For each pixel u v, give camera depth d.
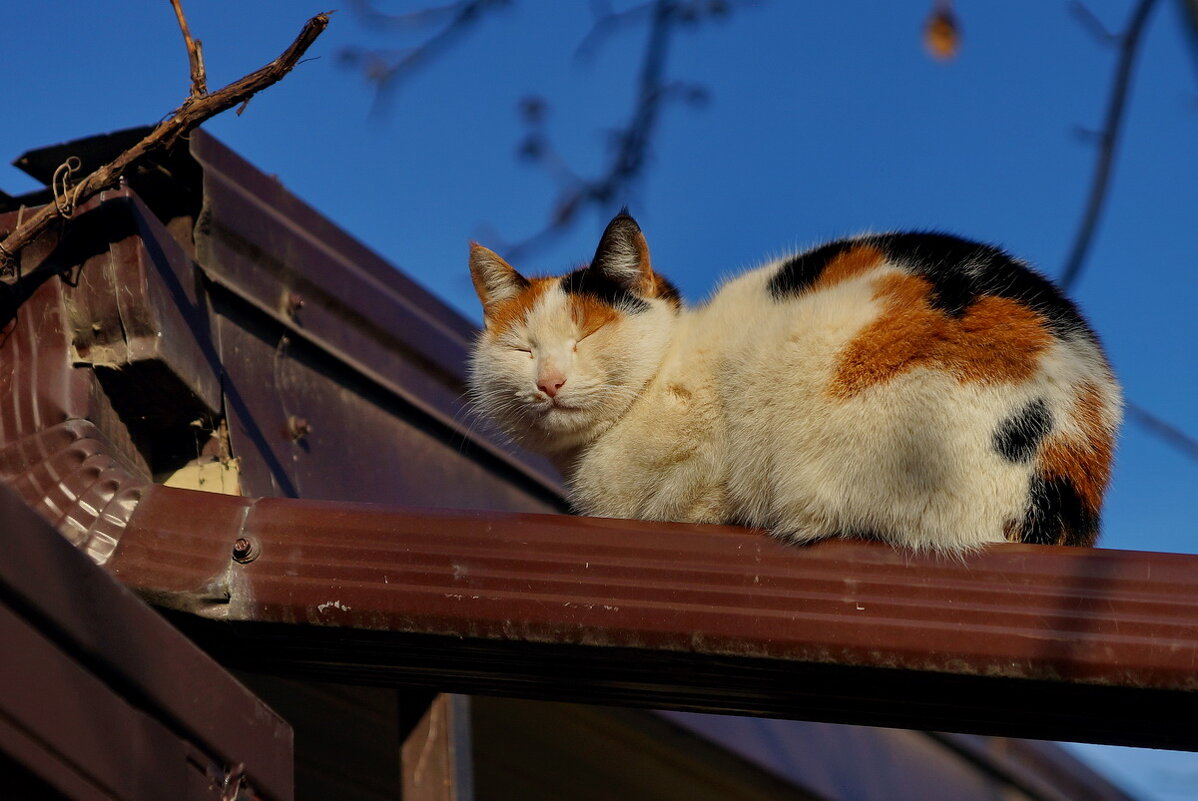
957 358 3.54
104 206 3.87
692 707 3.84
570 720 5.79
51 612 2.40
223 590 3.15
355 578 3.14
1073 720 3.30
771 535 3.25
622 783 6.30
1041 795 8.03
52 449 3.48
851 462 3.51
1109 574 2.98
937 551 3.17
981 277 3.74
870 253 4.04
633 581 3.10
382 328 5.56
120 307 3.79
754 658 3.05
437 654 3.35
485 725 5.83
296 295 5.05
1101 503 3.68
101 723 2.49
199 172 4.50
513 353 4.73
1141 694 2.94
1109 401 3.72
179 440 4.18
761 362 3.83
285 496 4.49
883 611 3.02
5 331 3.74
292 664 3.60
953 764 7.67
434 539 3.16
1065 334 3.68
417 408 5.68
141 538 3.24
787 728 6.51
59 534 2.47
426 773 3.94
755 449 3.80
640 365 4.36
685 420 4.18
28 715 2.33
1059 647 2.91
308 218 5.31
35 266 3.82
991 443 3.49
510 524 3.17
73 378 3.71
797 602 3.05
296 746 5.52
